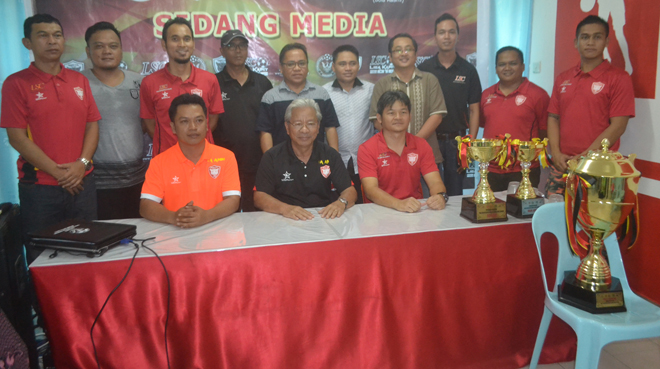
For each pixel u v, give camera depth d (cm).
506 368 171
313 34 319
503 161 178
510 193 189
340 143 306
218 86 272
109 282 134
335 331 152
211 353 143
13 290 175
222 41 281
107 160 263
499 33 341
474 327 165
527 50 348
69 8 284
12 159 284
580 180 141
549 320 160
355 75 296
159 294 139
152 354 138
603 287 142
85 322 134
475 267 164
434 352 161
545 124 299
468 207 174
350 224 170
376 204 206
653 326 134
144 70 303
